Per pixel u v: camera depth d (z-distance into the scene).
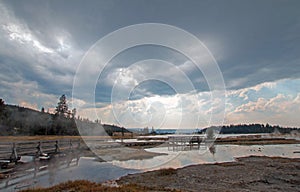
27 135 42.41
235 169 15.47
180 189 9.92
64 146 22.02
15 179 10.30
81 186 8.88
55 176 11.34
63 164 15.33
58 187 8.68
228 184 11.16
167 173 13.52
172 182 11.41
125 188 8.90
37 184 9.55
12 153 13.39
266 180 12.12
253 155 25.06
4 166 12.45
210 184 11.12
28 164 14.09
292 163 18.31
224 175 13.35
